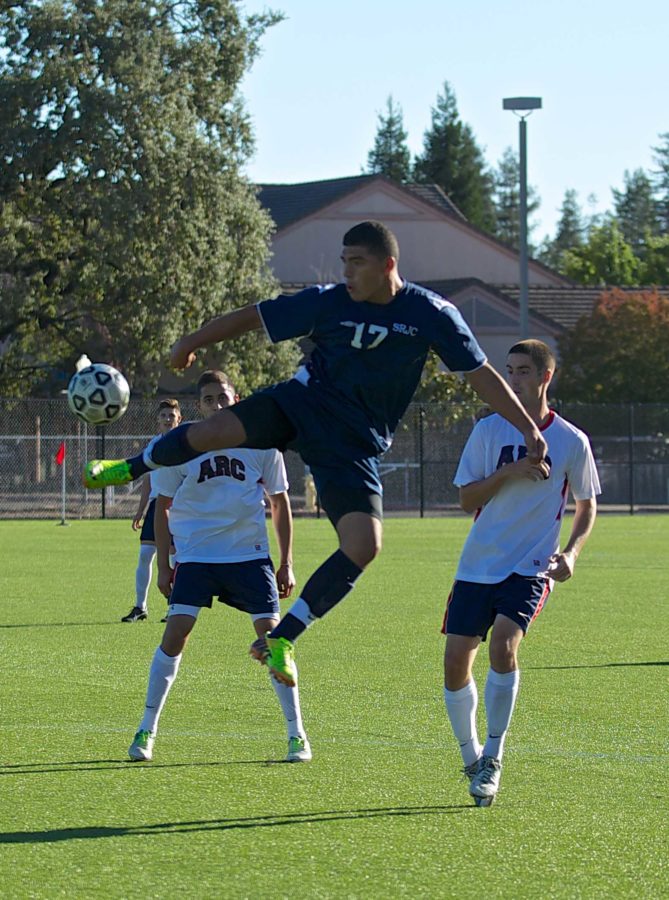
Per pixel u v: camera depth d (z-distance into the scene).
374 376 12.58
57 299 85.38
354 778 14.93
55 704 19.55
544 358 14.12
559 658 24.58
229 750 16.38
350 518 12.57
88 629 28.59
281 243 124.31
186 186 84.31
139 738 15.80
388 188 127.06
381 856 11.95
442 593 36.78
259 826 12.91
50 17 81.12
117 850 12.09
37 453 73.25
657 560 48.66
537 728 17.88
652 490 86.62
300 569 42.47
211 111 89.50
